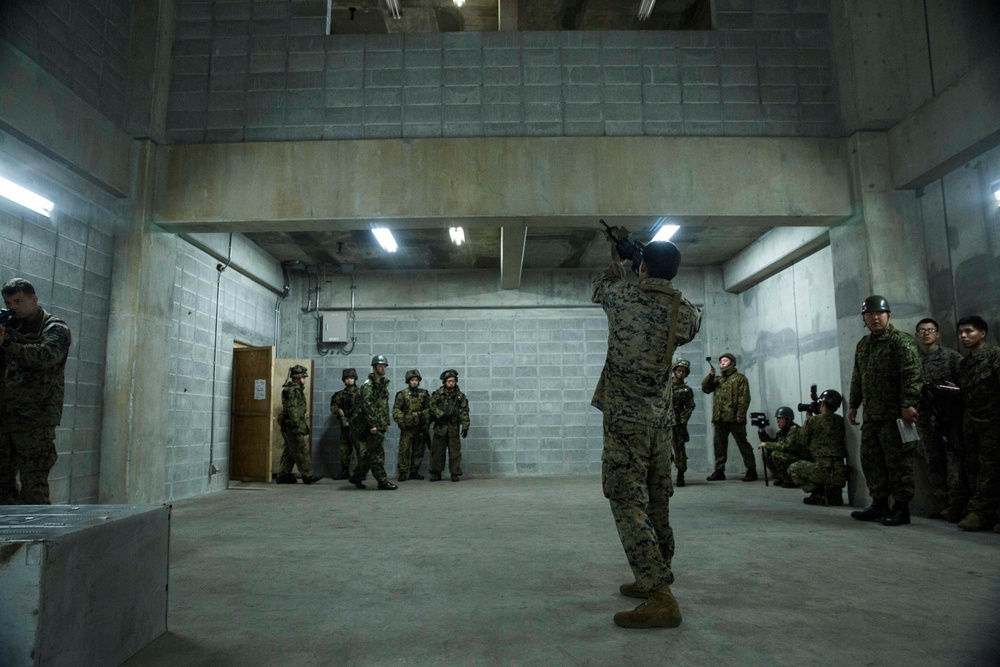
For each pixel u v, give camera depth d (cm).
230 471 848
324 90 585
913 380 424
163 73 586
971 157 486
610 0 630
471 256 959
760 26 597
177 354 667
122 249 560
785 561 318
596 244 896
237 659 186
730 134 580
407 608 239
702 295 1038
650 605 213
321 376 1023
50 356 328
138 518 193
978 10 464
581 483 839
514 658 185
